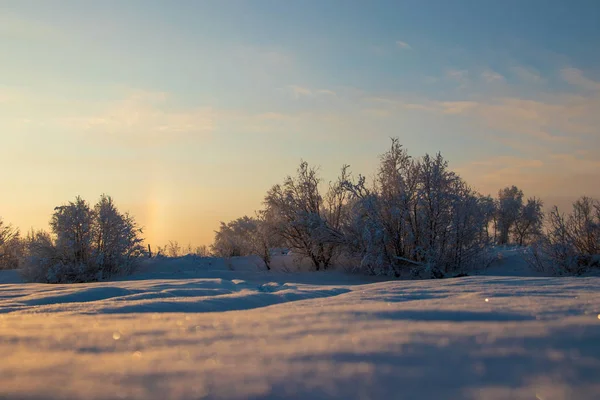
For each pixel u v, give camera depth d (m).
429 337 3.49
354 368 2.69
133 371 2.64
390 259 26.44
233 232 38.59
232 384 2.42
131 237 28.28
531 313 4.75
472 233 25.66
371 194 27.30
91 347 3.35
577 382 2.44
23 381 2.46
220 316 5.24
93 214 27.56
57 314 6.37
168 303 7.64
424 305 5.70
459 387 2.38
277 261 32.44
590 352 3.00
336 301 7.50
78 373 2.61
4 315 6.12
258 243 31.53
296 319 4.67
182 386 2.38
